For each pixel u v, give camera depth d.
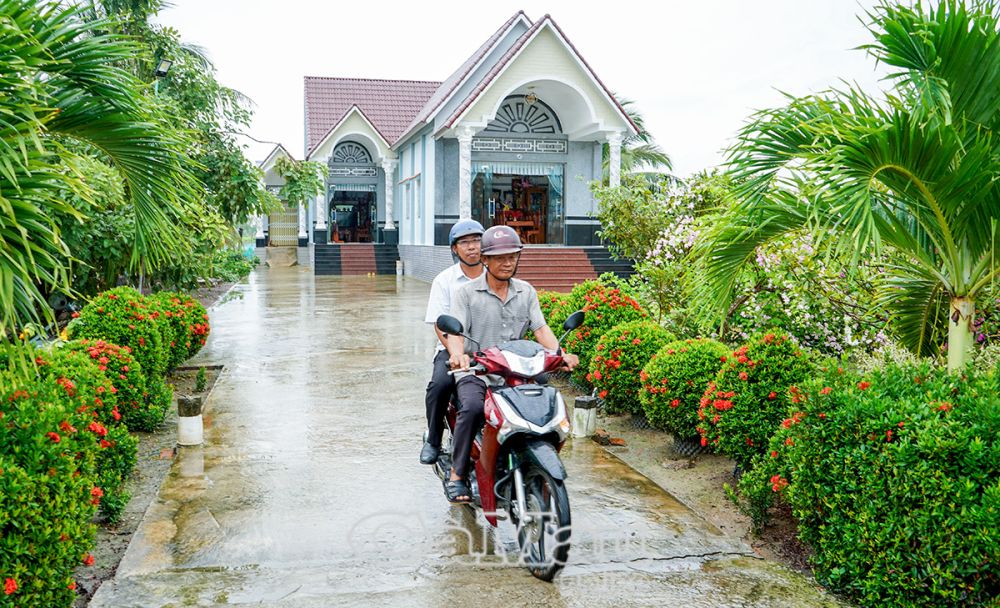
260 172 14.55
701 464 6.59
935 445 3.66
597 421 8.03
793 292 8.59
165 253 5.62
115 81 4.69
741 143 5.35
